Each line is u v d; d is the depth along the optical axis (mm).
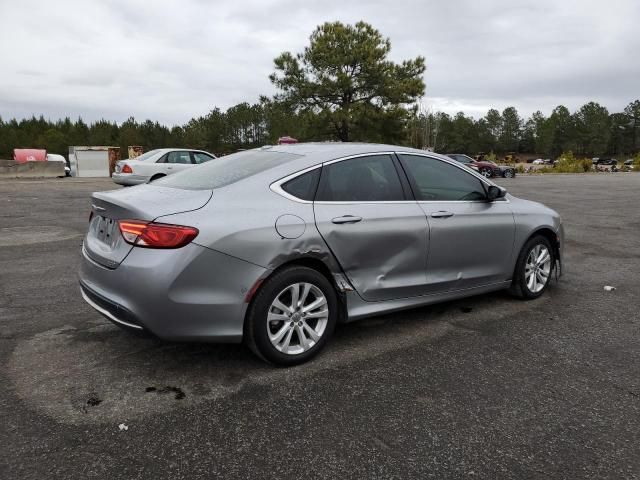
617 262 6676
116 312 3016
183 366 3342
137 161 14328
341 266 3480
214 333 3053
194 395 2965
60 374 3197
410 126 34000
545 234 5020
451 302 4816
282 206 3285
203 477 2250
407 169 4020
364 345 3744
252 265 3082
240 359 3463
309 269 3318
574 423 2727
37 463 2320
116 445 2465
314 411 2809
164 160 14680
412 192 3977
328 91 31734
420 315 4426
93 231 3453
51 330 3912
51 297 4719
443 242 4043
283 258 3188
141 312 2908
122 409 2795
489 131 122062
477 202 4395
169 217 2939
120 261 2982
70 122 99125
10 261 6117
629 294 5160
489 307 4668
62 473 2256
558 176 36594
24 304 4508
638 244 8031
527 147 126812
